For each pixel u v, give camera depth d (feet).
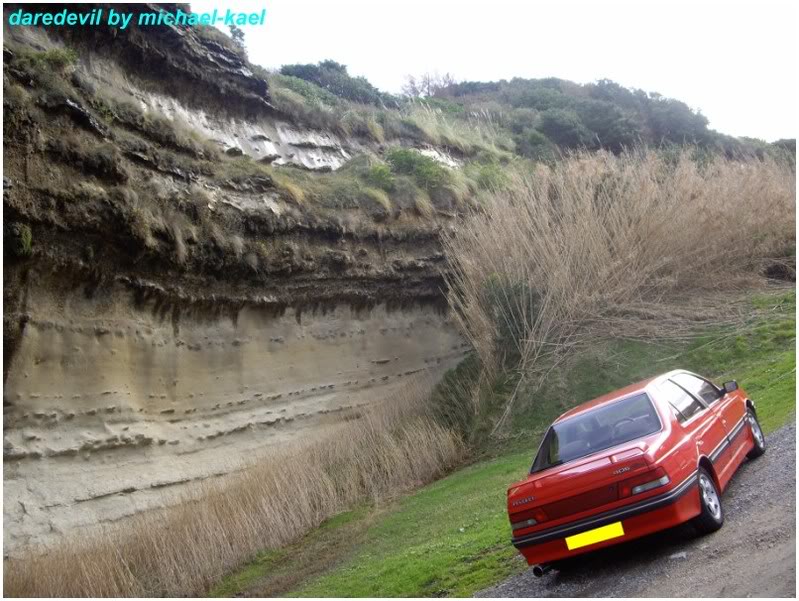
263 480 43.45
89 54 50.06
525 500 20.29
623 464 19.27
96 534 38.19
